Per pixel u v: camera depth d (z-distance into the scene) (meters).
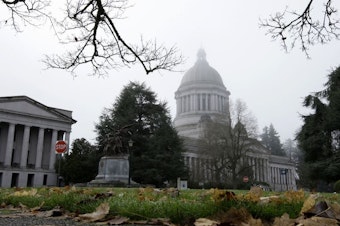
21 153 72.62
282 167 115.94
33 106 74.06
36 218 4.44
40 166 73.38
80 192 7.63
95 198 5.91
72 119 79.44
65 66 10.22
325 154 37.06
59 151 28.00
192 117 111.38
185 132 105.50
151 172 52.88
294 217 3.94
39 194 8.08
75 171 55.56
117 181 34.19
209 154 70.44
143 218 4.12
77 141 61.06
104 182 33.66
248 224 3.46
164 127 59.28
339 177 35.25
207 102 114.31
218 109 113.44
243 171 68.00
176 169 56.88
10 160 69.31
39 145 74.12
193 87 116.31
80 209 4.88
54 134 76.69
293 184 118.19
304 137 39.00
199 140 78.25
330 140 37.00
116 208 4.46
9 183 68.06
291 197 5.75
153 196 6.98
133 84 61.88
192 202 5.03
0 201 6.87
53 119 76.25
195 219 3.96
